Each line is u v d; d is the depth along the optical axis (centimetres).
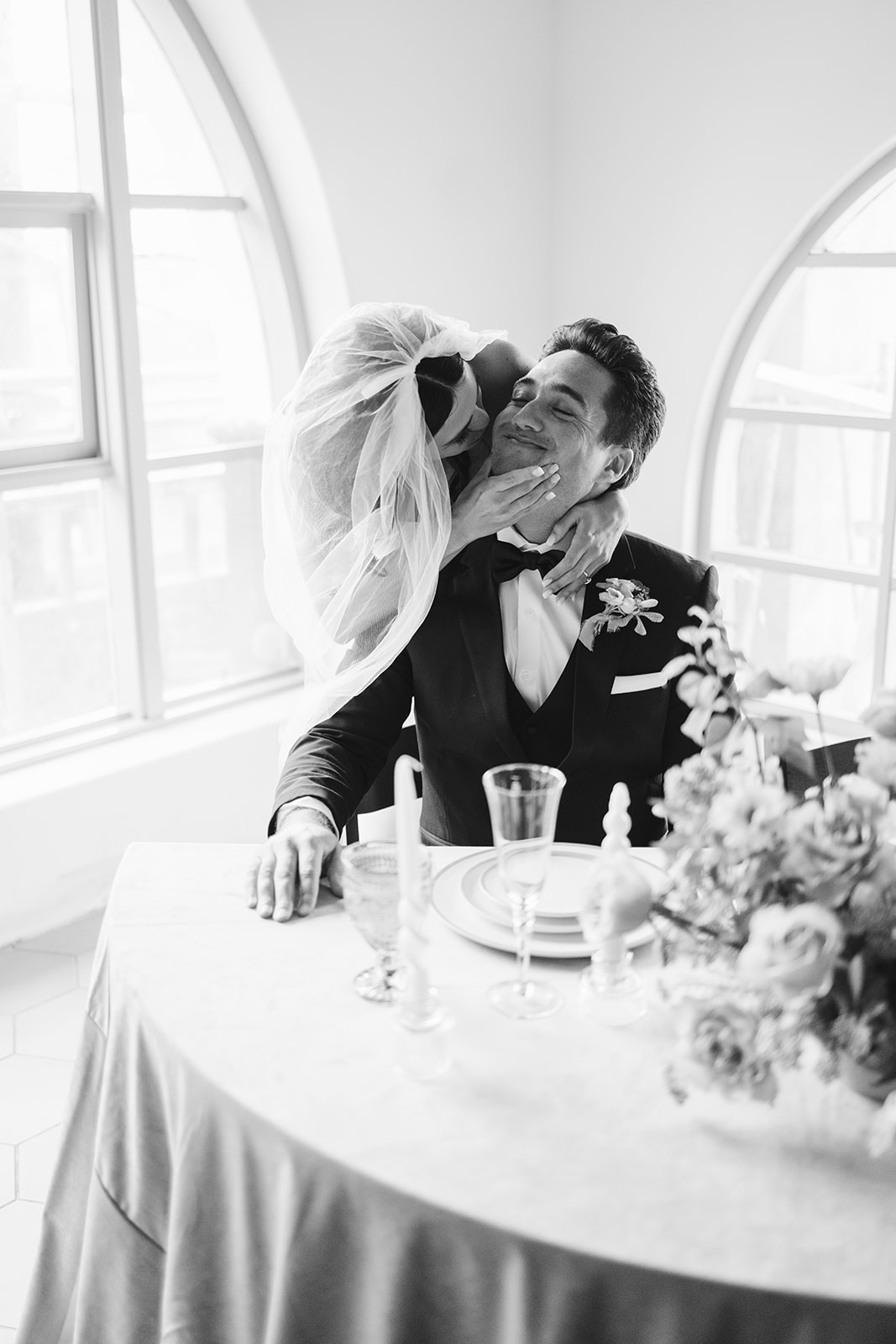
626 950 135
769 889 108
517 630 189
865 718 114
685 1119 114
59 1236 156
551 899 149
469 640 188
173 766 337
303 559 186
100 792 322
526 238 396
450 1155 109
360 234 352
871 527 374
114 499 336
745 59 351
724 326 373
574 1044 125
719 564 404
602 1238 100
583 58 381
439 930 147
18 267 312
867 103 333
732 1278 96
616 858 113
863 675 384
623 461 188
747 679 119
